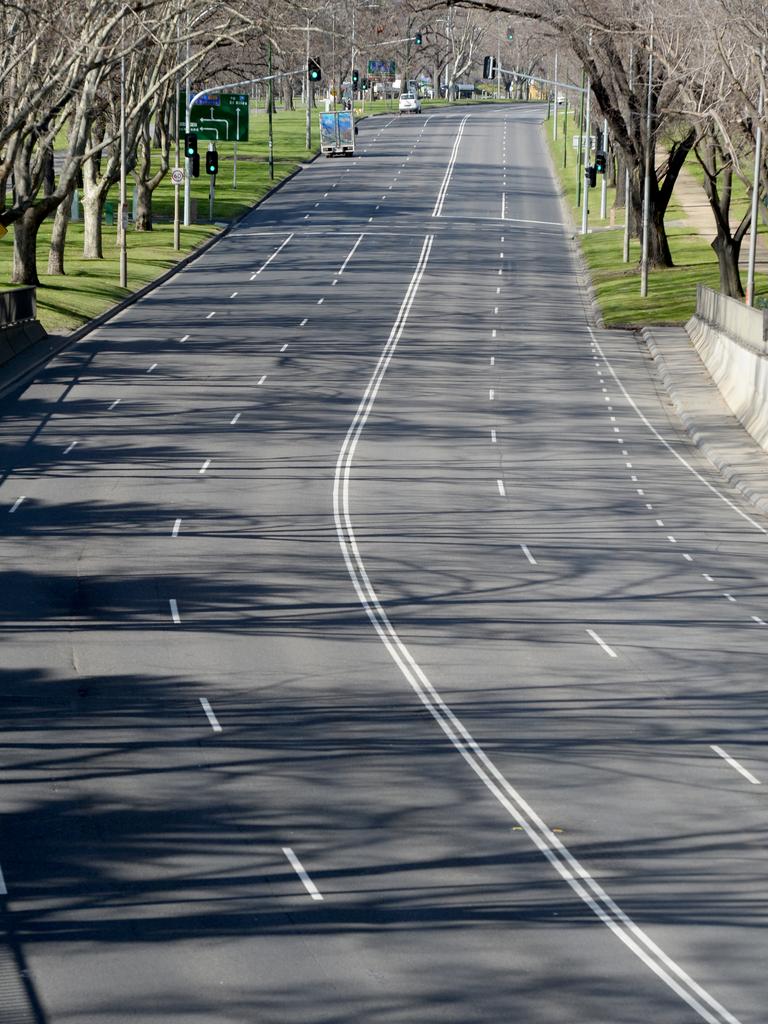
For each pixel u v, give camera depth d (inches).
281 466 3388.3
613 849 1365.7
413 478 3324.3
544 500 3161.9
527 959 1117.7
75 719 1745.8
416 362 4840.1
